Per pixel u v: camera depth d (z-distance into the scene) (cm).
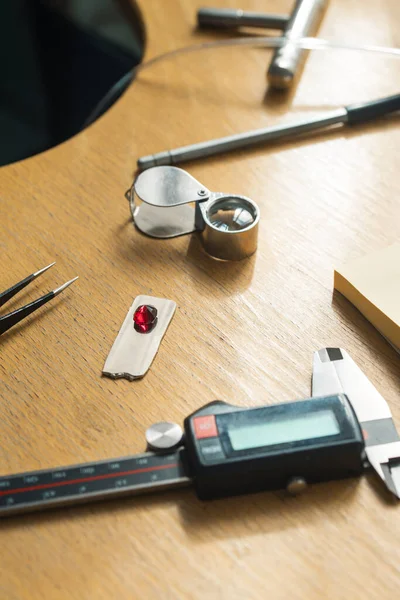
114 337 43
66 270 46
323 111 54
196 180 48
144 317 43
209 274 46
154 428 39
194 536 36
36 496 37
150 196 46
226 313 44
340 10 61
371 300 42
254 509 37
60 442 39
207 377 41
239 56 59
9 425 40
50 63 95
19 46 93
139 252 47
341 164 51
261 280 45
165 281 45
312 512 37
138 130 53
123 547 36
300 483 37
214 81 57
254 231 45
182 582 35
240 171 51
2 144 91
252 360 42
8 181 50
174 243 47
